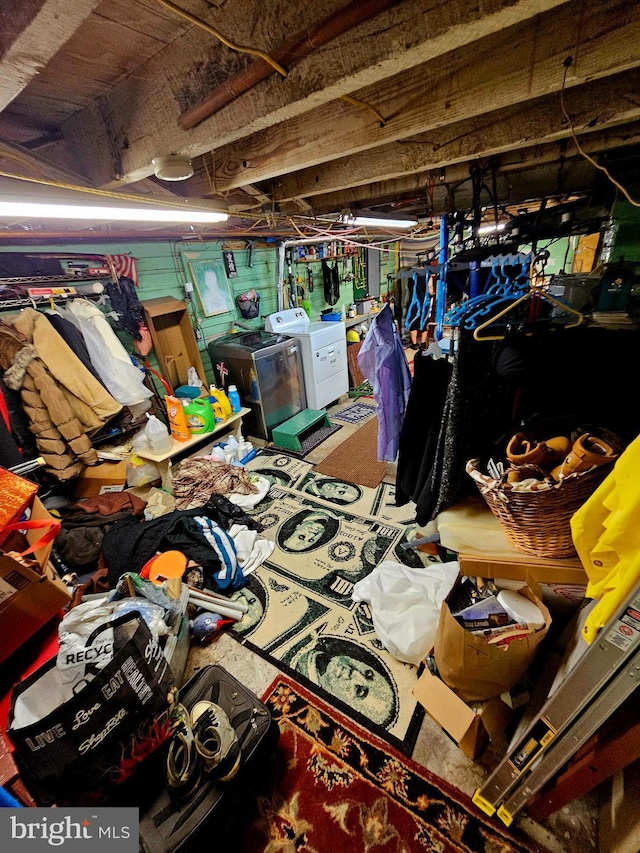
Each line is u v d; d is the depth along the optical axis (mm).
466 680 1101
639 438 593
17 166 1234
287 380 3551
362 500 2555
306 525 2352
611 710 687
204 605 1689
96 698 873
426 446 1369
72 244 2268
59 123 1299
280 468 3035
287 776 1177
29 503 1271
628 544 612
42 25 573
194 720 1124
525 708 1165
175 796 992
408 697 1358
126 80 1036
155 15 769
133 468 2527
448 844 1008
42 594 1115
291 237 3701
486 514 1213
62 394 2045
